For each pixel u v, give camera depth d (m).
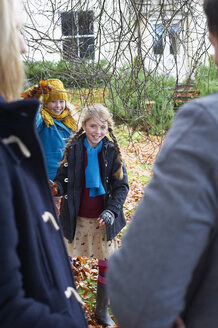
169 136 0.84
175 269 0.75
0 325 0.78
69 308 1.01
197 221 0.75
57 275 0.97
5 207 0.78
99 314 2.71
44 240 0.95
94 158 2.63
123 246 0.84
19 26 1.16
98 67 3.08
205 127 0.77
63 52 2.93
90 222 2.65
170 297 0.75
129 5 3.33
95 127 2.56
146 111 3.36
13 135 0.91
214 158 0.76
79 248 2.68
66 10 3.43
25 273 0.89
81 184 2.62
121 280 0.80
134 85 3.33
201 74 4.03
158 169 0.82
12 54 0.96
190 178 0.76
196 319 0.86
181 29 3.39
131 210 5.12
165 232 0.75
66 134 3.31
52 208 1.03
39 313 0.81
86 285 3.25
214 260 0.83
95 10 3.59
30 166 0.95
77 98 3.34
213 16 0.93
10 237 0.78
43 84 2.66
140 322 0.76
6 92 0.98
